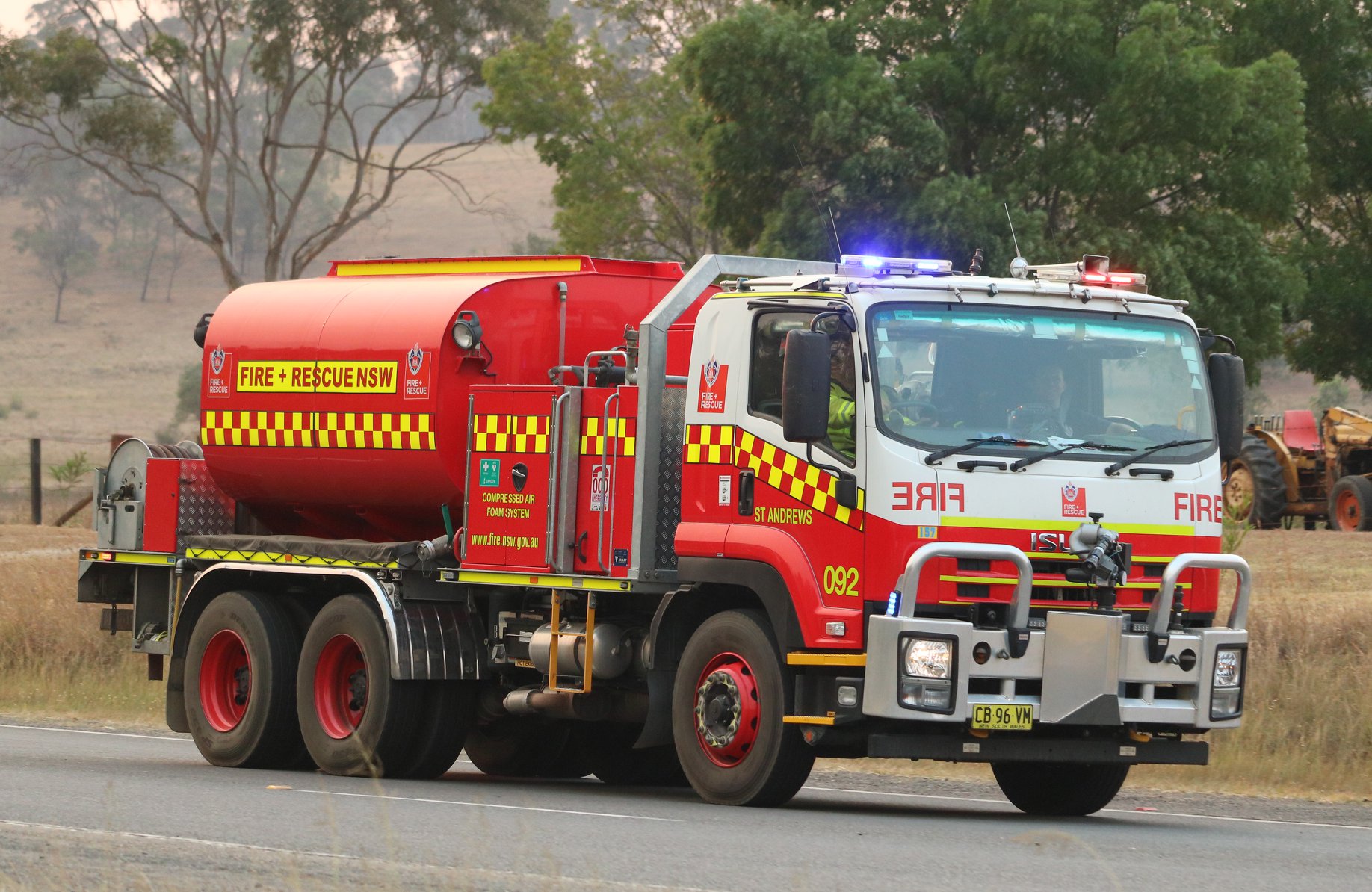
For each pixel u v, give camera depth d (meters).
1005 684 17.83
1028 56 54.34
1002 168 56.09
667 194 82.81
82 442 158.75
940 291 18.56
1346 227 72.06
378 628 22.61
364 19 78.00
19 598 40.12
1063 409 18.69
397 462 23.00
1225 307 55.03
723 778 19.19
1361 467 55.34
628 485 20.69
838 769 26.06
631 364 23.03
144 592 26.89
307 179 79.00
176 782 21.28
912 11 59.47
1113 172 53.38
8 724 31.55
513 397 21.81
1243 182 55.12
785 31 55.50
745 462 19.27
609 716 21.45
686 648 19.89
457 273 24.56
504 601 22.58
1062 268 19.88
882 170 54.22
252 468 25.17
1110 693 18.05
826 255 55.41
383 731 22.41
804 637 18.33
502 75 80.81
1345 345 69.69
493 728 24.28
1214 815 20.64
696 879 13.59
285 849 15.25
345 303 24.11
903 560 17.80
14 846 15.38
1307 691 26.17
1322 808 21.64
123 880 13.46
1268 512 55.09
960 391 18.38
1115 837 17.23
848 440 18.31
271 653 24.08
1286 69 55.47
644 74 84.12
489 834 16.34
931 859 14.87
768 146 57.06
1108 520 18.44
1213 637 18.55
